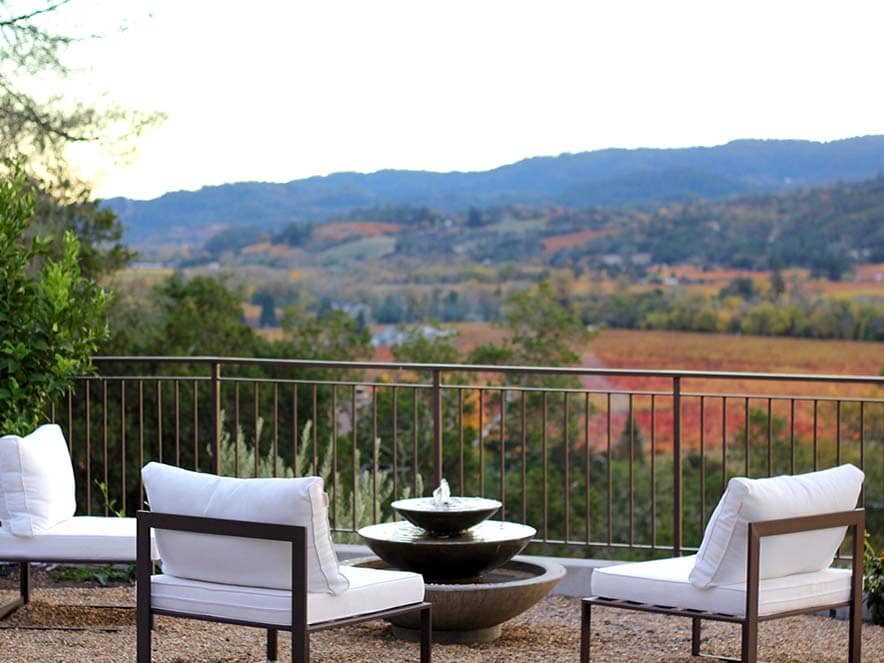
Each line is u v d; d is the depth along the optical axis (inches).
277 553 155.3
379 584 164.2
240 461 321.7
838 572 180.1
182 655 190.5
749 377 231.1
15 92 450.3
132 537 201.0
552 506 813.2
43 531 201.6
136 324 587.5
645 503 881.5
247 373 657.0
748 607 161.8
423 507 206.8
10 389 248.1
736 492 163.3
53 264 259.0
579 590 248.8
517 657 193.5
